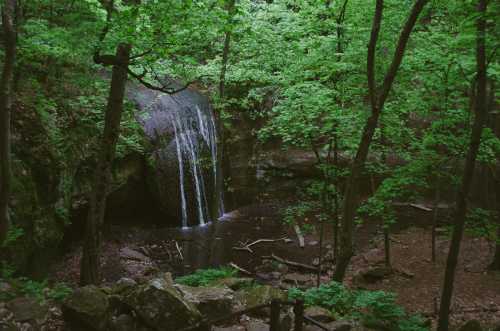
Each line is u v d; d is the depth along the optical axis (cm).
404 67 1156
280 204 2191
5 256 994
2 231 748
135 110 1659
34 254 1162
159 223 1908
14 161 1112
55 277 1284
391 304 753
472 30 779
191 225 1966
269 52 1316
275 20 1440
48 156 1239
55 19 953
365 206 1385
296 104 1223
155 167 1791
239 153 2250
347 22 1213
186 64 1033
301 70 1245
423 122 1700
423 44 1192
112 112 1000
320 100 1151
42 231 1190
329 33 1273
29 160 1174
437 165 1283
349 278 1436
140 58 934
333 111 1195
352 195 969
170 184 1864
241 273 1498
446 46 1137
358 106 1243
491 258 1465
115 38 773
